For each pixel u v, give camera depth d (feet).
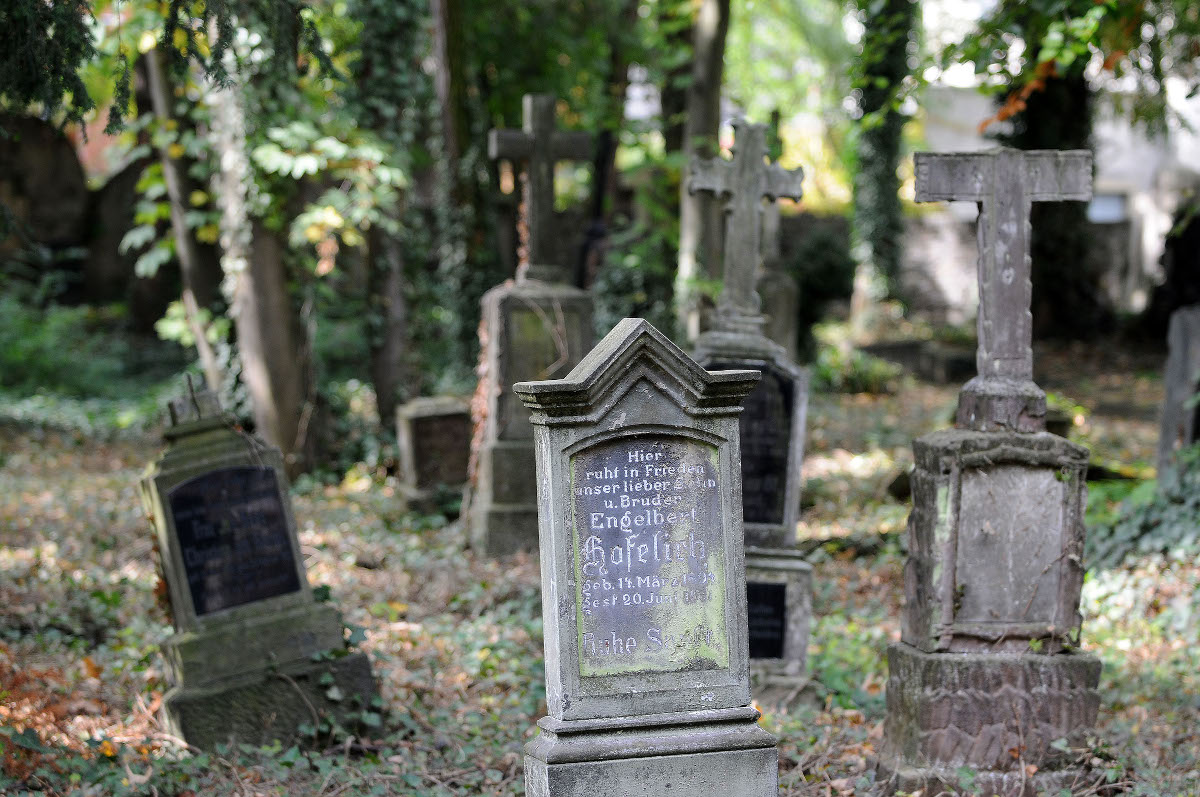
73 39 20.81
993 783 18.67
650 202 54.29
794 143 132.98
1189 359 35.27
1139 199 139.95
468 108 68.80
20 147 96.73
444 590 32.09
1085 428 60.44
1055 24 27.73
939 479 18.88
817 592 32.17
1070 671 19.01
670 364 16.07
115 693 23.25
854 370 77.25
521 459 37.22
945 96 138.41
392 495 46.06
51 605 28.78
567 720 15.70
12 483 46.37
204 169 45.14
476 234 70.49
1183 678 24.02
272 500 22.58
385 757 20.93
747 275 25.89
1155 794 18.13
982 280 19.45
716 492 16.44
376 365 52.90
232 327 47.47
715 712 16.11
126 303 96.58
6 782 17.75
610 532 16.02
